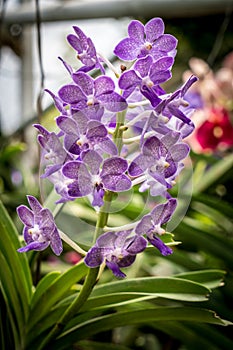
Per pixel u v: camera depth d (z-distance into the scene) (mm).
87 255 309
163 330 535
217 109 879
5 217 428
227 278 595
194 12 903
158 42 320
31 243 322
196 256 731
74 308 370
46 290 397
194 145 875
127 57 317
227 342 528
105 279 670
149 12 919
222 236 604
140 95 330
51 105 670
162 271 756
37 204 321
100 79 302
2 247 398
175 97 309
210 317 404
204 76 865
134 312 410
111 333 719
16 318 417
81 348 637
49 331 417
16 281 402
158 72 309
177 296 385
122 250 312
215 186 740
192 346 532
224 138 871
